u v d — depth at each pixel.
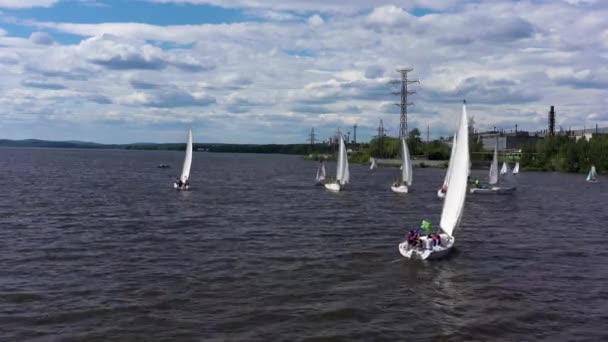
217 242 44.59
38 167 155.12
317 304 28.66
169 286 31.41
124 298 29.12
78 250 40.44
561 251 42.91
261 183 115.38
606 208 74.44
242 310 27.55
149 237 46.16
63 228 49.78
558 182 130.50
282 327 25.41
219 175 143.12
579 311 28.25
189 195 83.81
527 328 25.84
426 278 34.03
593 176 131.88
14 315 26.44
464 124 42.97
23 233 46.81
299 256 39.53
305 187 105.12
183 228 51.25
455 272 35.62
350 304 28.70
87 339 23.75
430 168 195.25
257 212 64.31
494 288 32.12
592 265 38.22
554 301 29.84
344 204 74.75
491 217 63.31
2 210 60.34
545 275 35.28
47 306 27.75
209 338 24.00
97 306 27.81
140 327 25.14
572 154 181.88
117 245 42.50
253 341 23.78
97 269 35.00
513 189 97.50
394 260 38.62
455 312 27.84
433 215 63.34
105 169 157.38
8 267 35.16
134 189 92.00
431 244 39.78
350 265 37.03
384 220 58.66
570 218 63.22
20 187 88.81
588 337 24.83
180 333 24.50
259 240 45.75
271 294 30.23
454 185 43.72
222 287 31.41
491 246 44.53
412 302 29.33
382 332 25.08
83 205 66.94
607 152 167.38
